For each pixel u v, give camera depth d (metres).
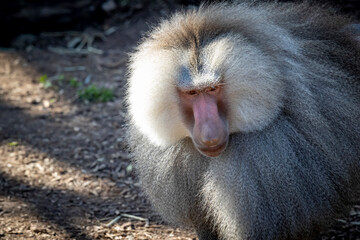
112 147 11.97
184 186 7.50
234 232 6.93
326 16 7.83
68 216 9.45
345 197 7.39
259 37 6.84
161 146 7.36
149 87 6.92
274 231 6.82
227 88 6.73
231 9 7.21
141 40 7.77
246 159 6.84
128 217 9.58
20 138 12.26
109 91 14.12
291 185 6.72
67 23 17.83
